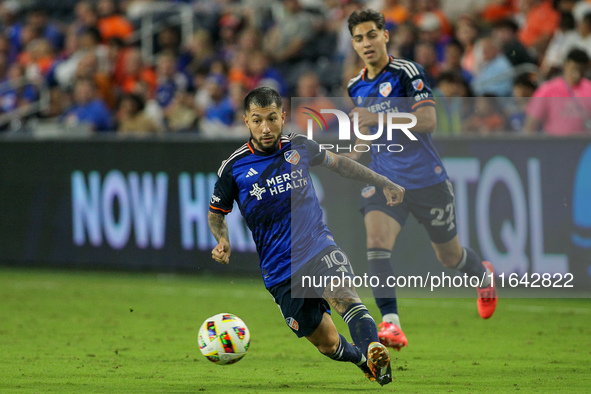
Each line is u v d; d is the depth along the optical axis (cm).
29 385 1812
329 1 5559
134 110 4319
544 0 4497
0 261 4209
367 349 1575
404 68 2078
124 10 6147
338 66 4931
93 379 1888
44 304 3222
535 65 4134
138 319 2889
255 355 2241
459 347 2336
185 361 2141
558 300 3259
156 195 3862
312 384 1831
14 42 5997
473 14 4962
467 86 3622
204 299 3347
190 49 5178
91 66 4775
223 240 1700
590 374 1927
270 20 5641
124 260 3938
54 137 4075
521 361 2109
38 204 4122
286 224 1652
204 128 4278
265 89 1619
